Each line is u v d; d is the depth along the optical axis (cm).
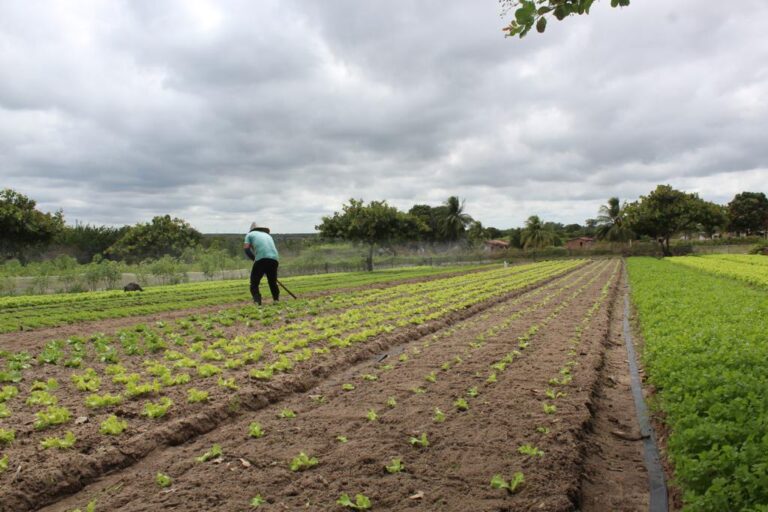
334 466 501
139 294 2353
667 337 930
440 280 3102
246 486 466
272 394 741
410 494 445
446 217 8988
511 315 1529
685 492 403
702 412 544
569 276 3597
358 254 6047
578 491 455
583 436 589
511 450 530
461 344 1090
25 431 577
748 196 12075
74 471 496
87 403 665
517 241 10694
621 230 9481
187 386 756
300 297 2028
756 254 6600
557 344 1077
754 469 380
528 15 505
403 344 1137
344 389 771
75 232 4775
